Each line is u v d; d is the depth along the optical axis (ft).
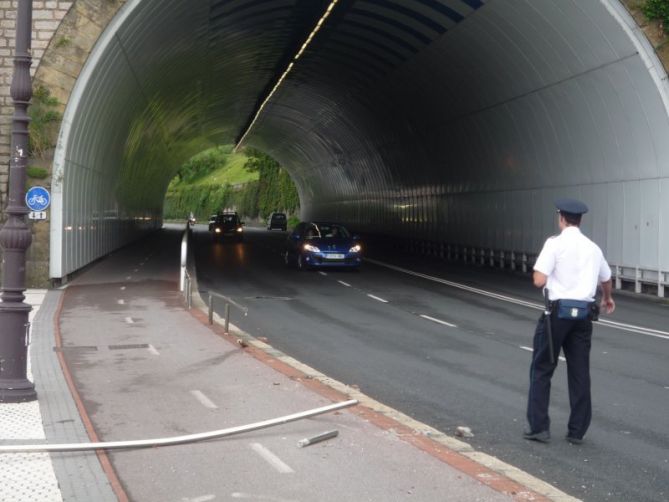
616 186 79.41
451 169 126.41
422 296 72.23
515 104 93.61
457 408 30.48
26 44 29.04
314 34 118.01
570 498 19.42
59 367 35.58
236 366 36.17
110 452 22.97
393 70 119.55
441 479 20.51
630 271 77.77
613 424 28.27
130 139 116.67
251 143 284.41
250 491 19.71
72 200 75.41
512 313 61.00
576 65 76.89
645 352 44.21
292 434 24.86
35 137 68.54
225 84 152.66
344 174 215.31
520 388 34.19
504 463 22.74
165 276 83.05
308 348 44.32
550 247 24.70
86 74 69.15
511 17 78.02
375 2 94.89
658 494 20.83
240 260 114.62
